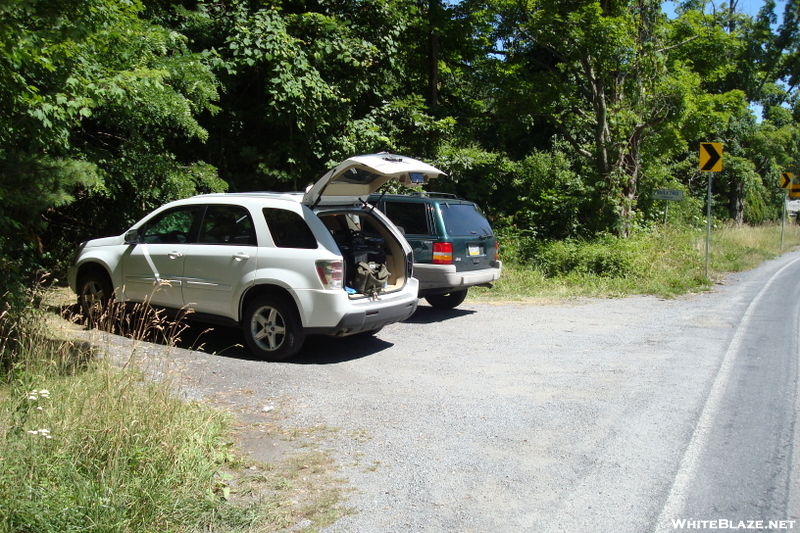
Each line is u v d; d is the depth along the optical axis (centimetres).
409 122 1642
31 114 739
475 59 1955
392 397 633
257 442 513
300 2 1431
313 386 661
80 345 650
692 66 1923
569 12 1658
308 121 1341
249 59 1251
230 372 701
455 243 1034
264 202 777
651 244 1662
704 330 966
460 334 930
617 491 439
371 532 381
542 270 1519
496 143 2223
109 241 873
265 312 757
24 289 697
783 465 483
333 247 736
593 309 1145
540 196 1891
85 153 1028
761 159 3375
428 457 491
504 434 539
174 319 819
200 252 791
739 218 3162
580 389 668
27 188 733
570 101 1862
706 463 486
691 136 1931
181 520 379
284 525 387
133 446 420
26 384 531
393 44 1534
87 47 810
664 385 684
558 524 395
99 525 351
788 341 891
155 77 848
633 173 1898
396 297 816
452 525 391
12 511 343
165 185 1129
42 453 402
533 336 920
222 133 1398
